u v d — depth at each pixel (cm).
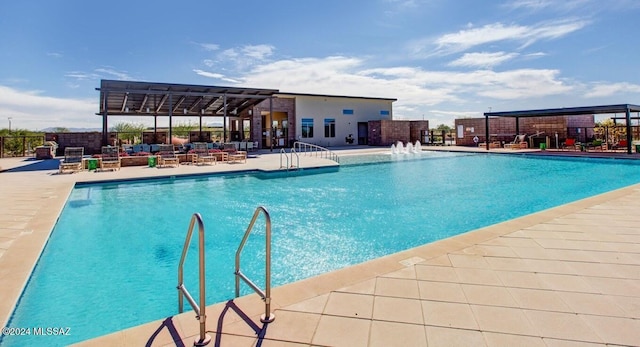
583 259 323
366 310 235
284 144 2481
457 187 928
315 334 207
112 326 292
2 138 1777
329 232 554
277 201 770
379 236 535
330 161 1412
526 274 291
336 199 787
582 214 493
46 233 439
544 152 1691
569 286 267
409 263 318
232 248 488
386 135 2611
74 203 738
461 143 2428
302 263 434
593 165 1334
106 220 616
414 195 830
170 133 1572
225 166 1211
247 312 234
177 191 872
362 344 197
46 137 1770
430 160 1603
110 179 922
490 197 802
